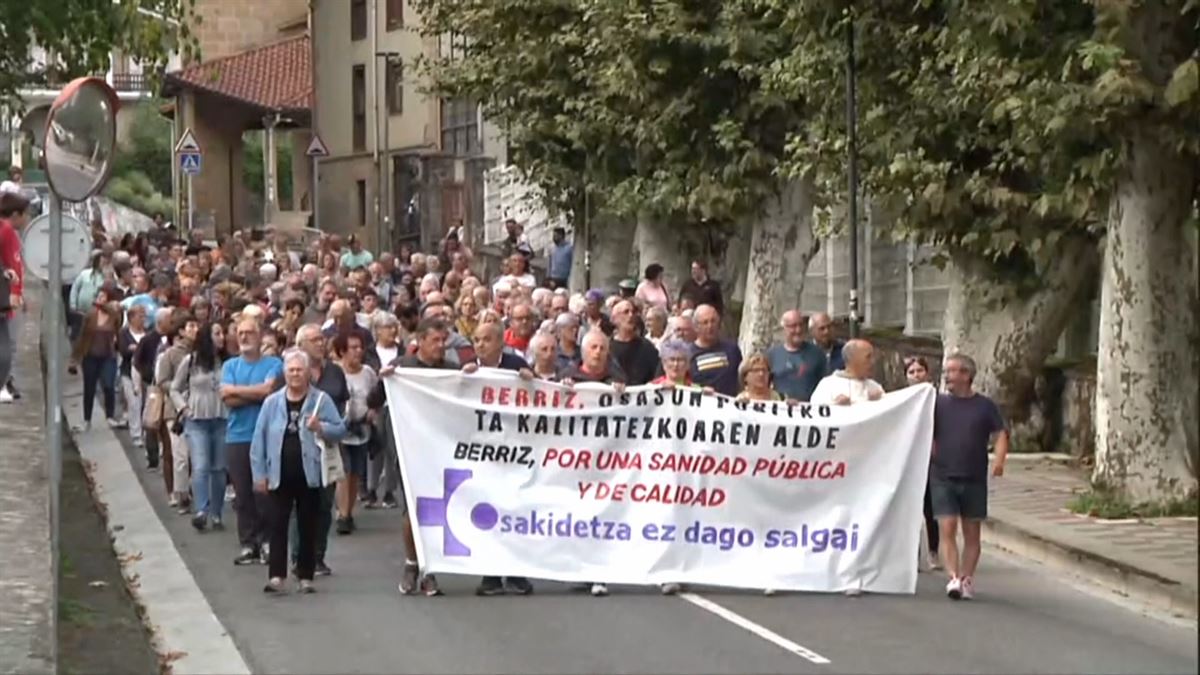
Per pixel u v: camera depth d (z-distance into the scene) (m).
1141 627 14.80
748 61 28.23
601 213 36.38
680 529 16.22
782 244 30.58
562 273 42.66
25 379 28.48
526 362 17.33
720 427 16.23
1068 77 18.31
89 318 28.56
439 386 16.09
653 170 32.94
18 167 46.47
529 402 16.14
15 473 21.06
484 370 16.14
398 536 19.84
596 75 32.09
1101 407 19.83
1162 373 19.52
